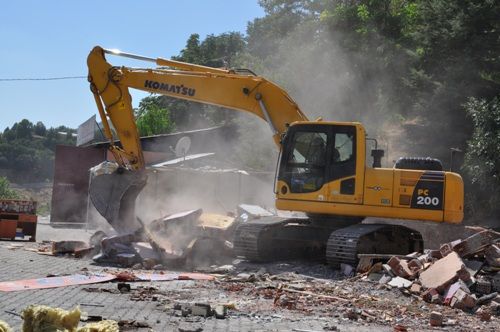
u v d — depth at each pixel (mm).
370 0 40938
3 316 8391
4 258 15461
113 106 17391
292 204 15836
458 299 11016
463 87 29703
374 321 9500
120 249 15328
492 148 25469
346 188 15547
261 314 9391
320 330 8445
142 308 9328
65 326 5793
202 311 8977
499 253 12539
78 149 33562
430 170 16062
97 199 16656
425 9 31656
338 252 14680
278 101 17219
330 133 15734
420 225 20672
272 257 16531
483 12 28859
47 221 36250
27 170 109562
